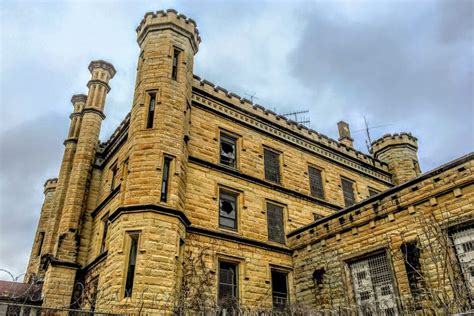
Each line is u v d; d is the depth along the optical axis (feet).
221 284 57.77
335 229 59.57
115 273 47.98
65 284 65.26
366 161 97.76
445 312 39.78
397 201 52.01
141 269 47.32
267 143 77.82
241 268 60.44
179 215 53.42
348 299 53.83
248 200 67.92
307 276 62.23
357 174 92.99
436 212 47.50
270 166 76.18
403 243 49.67
